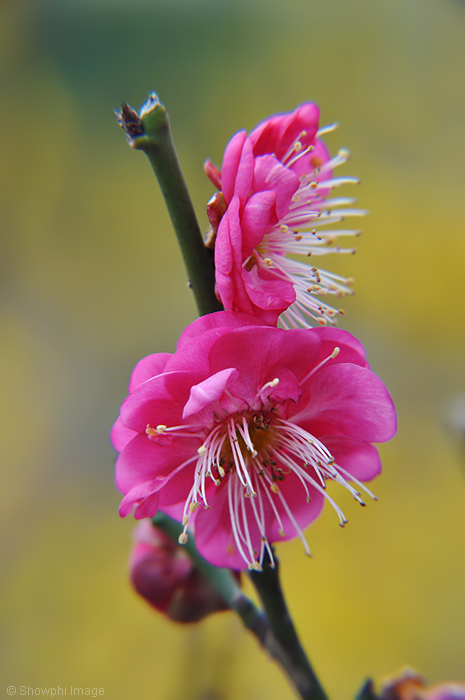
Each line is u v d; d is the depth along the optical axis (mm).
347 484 210
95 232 585
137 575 225
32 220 584
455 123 566
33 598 426
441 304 506
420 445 465
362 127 575
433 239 522
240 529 212
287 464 214
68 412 515
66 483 484
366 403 209
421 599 409
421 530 430
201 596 224
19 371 531
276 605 210
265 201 204
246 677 326
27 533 463
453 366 494
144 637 402
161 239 583
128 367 537
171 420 210
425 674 386
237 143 206
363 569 417
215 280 207
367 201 540
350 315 514
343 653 394
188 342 203
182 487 212
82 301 564
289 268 215
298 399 209
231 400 211
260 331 204
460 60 582
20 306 560
